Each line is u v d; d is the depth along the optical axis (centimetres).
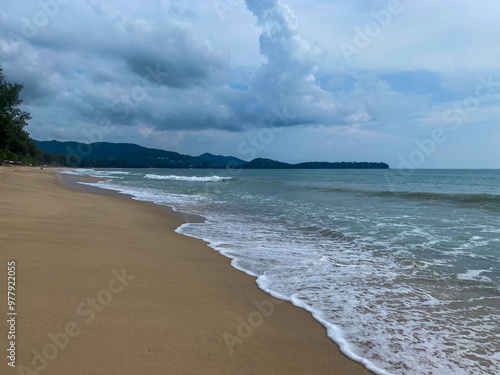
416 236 829
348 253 671
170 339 304
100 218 958
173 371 254
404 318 381
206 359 277
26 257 500
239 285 477
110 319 329
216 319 359
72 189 2084
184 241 752
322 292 459
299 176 6072
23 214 851
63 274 443
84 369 244
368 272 549
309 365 282
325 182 3791
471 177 5644
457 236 827
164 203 1561
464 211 1266
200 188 2661
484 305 419
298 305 412
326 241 782
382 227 950
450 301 432
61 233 687
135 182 3556
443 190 2611
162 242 721
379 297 443
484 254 660
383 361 294
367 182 3828
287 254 661
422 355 305
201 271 532
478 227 944
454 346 322
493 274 539
